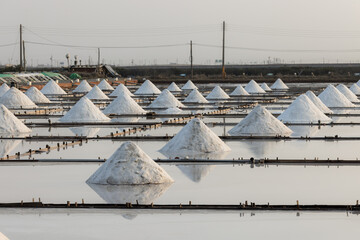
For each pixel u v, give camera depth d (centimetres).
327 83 10594
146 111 5506
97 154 3183
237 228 1925
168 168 2808
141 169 2517
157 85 10506
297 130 4128
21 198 2288
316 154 3170
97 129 4291
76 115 4741
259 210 2109
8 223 1981
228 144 3519
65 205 2156
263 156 3116
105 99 6912
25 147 3444
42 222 1991
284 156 3112
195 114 5134
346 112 5462
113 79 10825
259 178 2600
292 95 7438
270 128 3912
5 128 4053
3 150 3341
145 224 1966
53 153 3216
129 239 1834
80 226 1950
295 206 2128
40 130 4228
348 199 2261
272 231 1900
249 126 3925
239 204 2178
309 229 1916
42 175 2670
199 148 3228
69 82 9462
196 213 2081
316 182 2530
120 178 2489
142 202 2220
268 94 7762
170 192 2361
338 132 4022
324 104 5591
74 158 3073
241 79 11606
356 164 2909
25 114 5234
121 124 4525
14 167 2850
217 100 6838
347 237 1845
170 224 1966
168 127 4338
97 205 2152
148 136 3738
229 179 2580
